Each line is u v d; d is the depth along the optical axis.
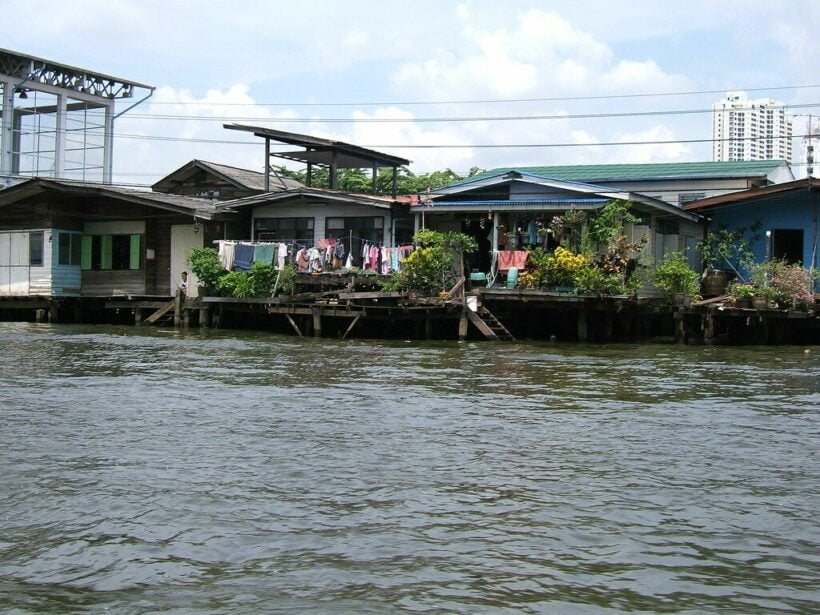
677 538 6.76
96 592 5.77
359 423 11.06
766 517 7.27
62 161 47.94
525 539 6.71
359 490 7.95
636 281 24.28
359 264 28.53
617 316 25.38
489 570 6.11
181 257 31.42
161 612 5.47
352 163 32.78
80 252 32.69
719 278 26.50
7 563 6.25
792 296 23.91
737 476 8.53
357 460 9.05
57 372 16.02
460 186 26.73
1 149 45.53
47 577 6.02
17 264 32.12
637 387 14.47
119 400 12.80
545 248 25.78
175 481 8.23
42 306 31.33
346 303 24.92
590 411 12.07
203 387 14.20
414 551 6.45
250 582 5.91
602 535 6.80
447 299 23.75
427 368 17.00
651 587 5.86
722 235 28.70
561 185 25.52
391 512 7.32
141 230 31.92
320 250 26.91
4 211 32.31
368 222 28.50
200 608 5.52
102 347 20.98
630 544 6.62
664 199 35.50
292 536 6.75
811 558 6.38
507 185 26.47
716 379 15.56
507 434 10.43
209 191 37.12
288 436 10.22
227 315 28.88
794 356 20.05
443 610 5.50
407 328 26.17
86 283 32.59
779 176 37.38
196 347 21.19
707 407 12.43
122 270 32.19
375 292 24.67
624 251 24.22
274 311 26.00
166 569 6.13
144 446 9.66
